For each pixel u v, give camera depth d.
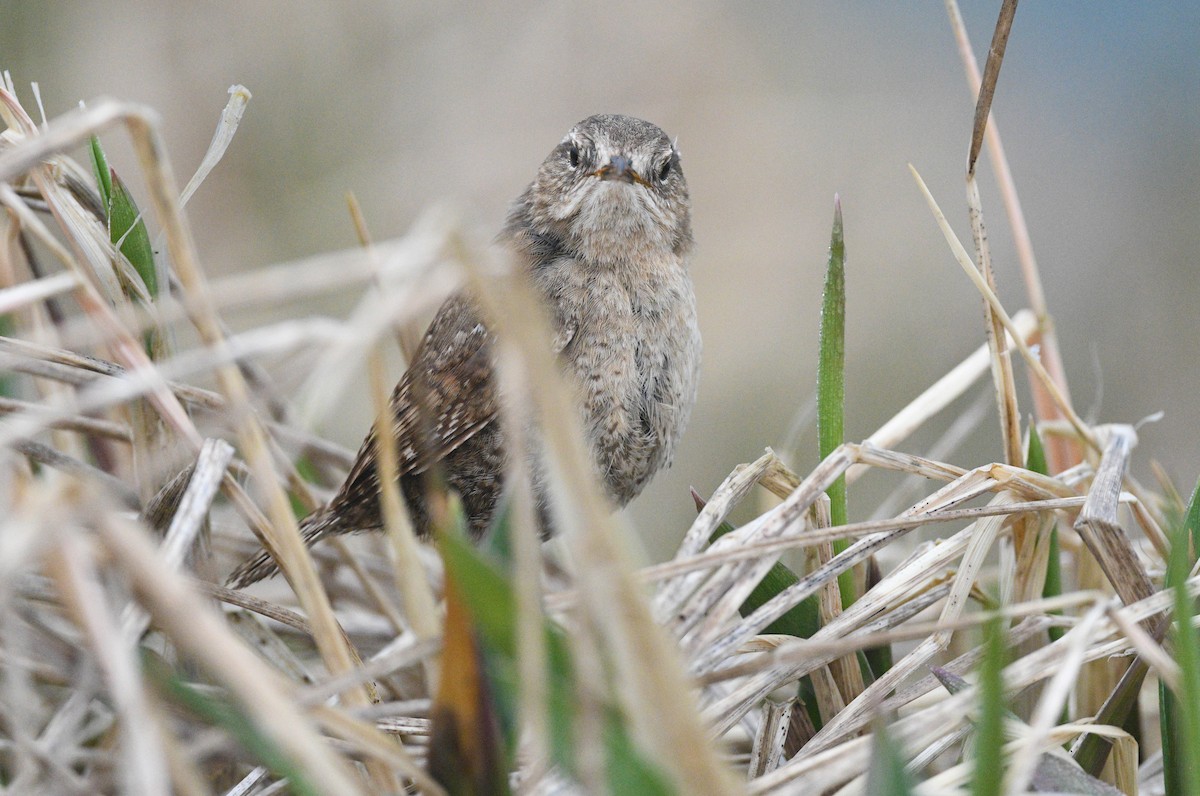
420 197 15.44
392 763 4.12
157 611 3.72
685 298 8.26
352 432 12.28
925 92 20.27
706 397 15.49
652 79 18.14
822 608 5.97
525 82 17.03
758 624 5.38
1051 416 7.79
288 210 14.70
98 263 6.14
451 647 4.05
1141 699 6.35
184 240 4.32
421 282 3.94
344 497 7.40
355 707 4.64
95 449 6.92
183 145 14.34
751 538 5.59
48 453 5.98
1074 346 16.09
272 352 4.50
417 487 8.20
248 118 14.69
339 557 7.82
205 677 5.54
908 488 7.91
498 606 3.72
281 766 3.80
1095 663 6.03
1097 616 4.50
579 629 3.89
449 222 3.69
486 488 8.09
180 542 5.06
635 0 18.45
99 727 5.71
